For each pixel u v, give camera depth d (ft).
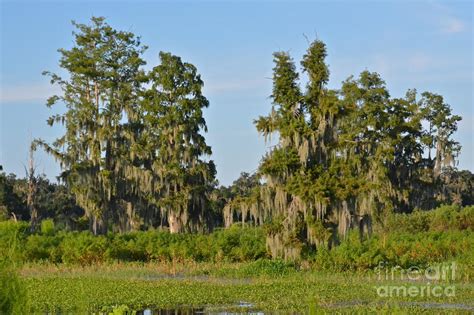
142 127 184.34
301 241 122.01
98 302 83.61
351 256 117.91
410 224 176.76
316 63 127.95
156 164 179.32
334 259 118.11
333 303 83.46
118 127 181.37
